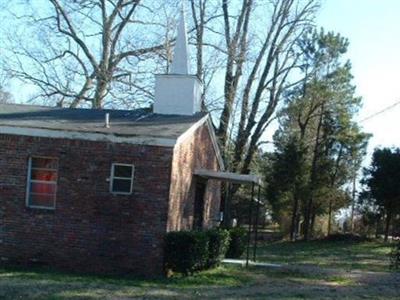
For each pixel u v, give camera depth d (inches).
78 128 759.7
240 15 1473.9
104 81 1446.9
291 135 1878.7
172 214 758.5
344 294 659.4
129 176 748.6
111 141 749.3
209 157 978.7
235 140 1510.8
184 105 903.1
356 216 2142.0
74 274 713.6
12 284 589.9
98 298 545.6
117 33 1472.7
